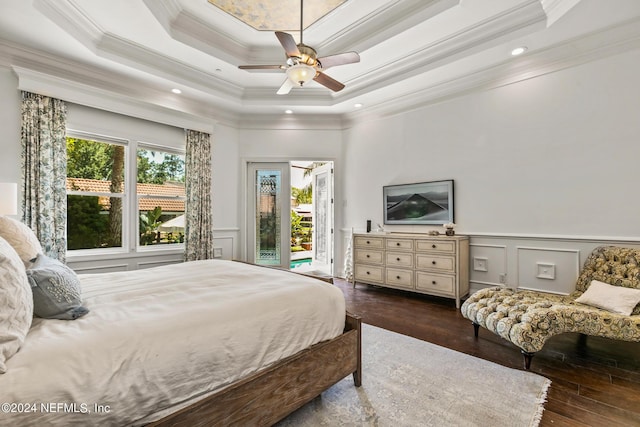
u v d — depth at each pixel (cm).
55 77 315
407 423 158
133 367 107
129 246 389
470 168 386
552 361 226
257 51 372
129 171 390
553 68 322
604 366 219
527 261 342
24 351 97
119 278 206
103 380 100
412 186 443
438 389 189
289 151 525
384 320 321
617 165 289
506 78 355
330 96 471
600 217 297
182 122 431
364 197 507
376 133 490
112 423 101
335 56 248
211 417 119
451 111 404
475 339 269
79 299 138
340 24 323
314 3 289
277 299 163
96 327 117
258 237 532
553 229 324
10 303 102
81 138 353
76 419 94
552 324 211
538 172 334
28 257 162
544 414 165
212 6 295
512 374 207
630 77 282
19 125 302
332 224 553
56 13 261
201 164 455
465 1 266
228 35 344
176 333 122
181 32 320
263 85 439
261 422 138
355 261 463
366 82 424
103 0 256
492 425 156
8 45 289
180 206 455
